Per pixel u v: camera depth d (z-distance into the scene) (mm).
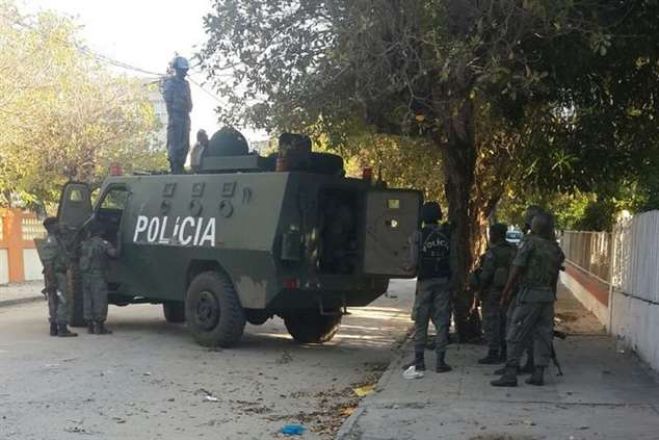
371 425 6805
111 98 29156
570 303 19734
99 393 8430
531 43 8695
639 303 10281
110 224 13828
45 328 13852
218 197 11695
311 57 9250
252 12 9336
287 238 10742
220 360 10758
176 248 12141
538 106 10922
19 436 6668
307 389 9000
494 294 9797
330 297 11406
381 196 10867
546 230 8367
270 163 11688
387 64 8734
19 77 21109
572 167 11562
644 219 10094
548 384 8477
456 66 8188
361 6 8398
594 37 7672
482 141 12711
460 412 7227
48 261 12680
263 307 11094
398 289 25797
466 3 8172
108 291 13594
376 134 11719
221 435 6875
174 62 13766
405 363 10070
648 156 11211
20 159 22922
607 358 10203
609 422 6789
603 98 10586
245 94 9688
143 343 12070
